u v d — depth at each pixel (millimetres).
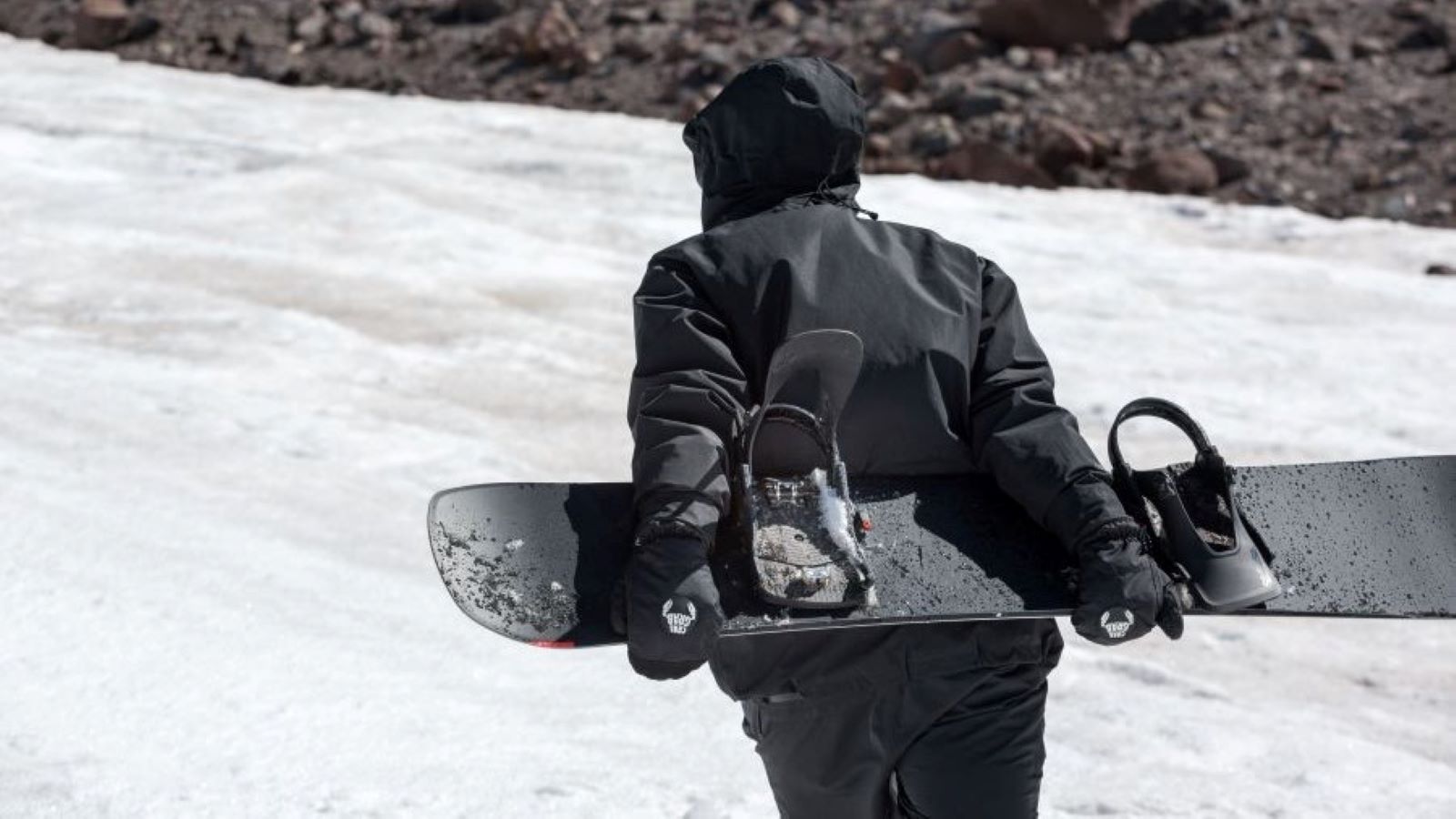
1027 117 40625
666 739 10977
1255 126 40062
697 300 6453
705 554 5918
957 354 6488
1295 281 28156
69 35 46312
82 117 35812
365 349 22719
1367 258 30797
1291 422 21375
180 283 25422
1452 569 6477
